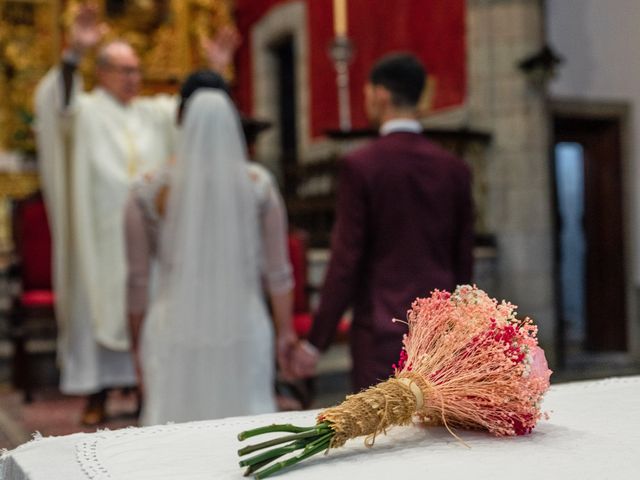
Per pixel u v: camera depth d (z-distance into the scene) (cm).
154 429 159
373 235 284
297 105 1287
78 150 619
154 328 312
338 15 906
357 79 1109
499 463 129
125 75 632
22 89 1073
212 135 318
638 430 152
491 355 145
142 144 638
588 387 196
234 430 158
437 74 947
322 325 288
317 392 665
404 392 143
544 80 823
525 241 834
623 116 900
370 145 293
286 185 1116
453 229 296
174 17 1221
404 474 123
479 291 158
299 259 573
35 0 1086
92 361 589
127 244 317
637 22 907
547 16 872
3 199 980
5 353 745
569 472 123
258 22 1373
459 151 846
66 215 620
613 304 909
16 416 594
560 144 923
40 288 687
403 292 280
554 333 828
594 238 920
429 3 955
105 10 1174
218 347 309
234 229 316
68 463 135
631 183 903
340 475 123
